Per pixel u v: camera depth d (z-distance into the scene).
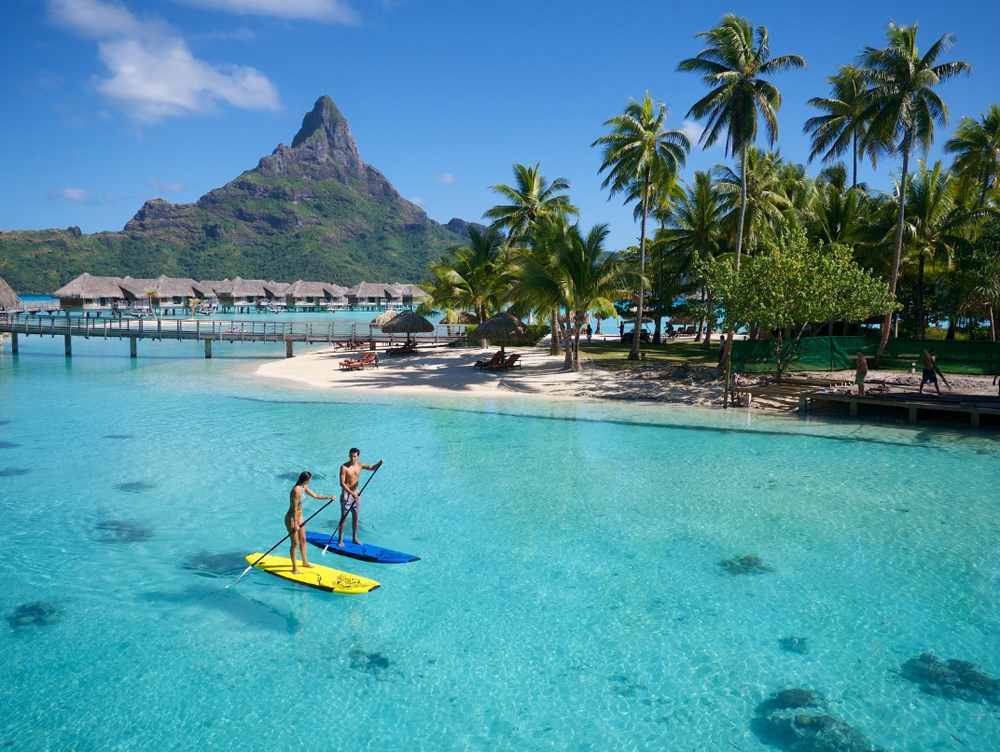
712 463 16.66
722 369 27.88
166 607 9.00
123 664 7.61
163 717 6.67
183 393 28.20
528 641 8.12
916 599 9.11
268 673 7.45
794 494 13.98
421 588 9.58
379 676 7.39
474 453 17.75
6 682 7.26
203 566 10.32
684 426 21.28
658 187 35.25
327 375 33.50
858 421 21.83
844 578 9.80
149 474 15.49
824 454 17.53
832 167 43.59
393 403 25.75
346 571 10.16
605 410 24.14
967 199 36.25
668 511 12.94
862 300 23.02
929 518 12.38
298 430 20.61
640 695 7.03
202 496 13.84
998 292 29.42
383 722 6.60
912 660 7.63
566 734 6.41
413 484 14.83
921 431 20.27
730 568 10.21
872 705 6.80
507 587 9.59
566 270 29.92
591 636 8.23
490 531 11.88
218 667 7.56
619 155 33.06
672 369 29.22
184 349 52.50
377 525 12.20
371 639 8.18
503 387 29.12
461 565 10.38
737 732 6.41
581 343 45.19
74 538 11.47
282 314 103.00
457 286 45.22
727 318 23.70
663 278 47.25
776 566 10.27
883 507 13.05
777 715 6.66
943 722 6.51
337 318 93.19
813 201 38.62
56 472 15.62
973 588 9.42
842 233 36.34
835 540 11.32
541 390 28.19
